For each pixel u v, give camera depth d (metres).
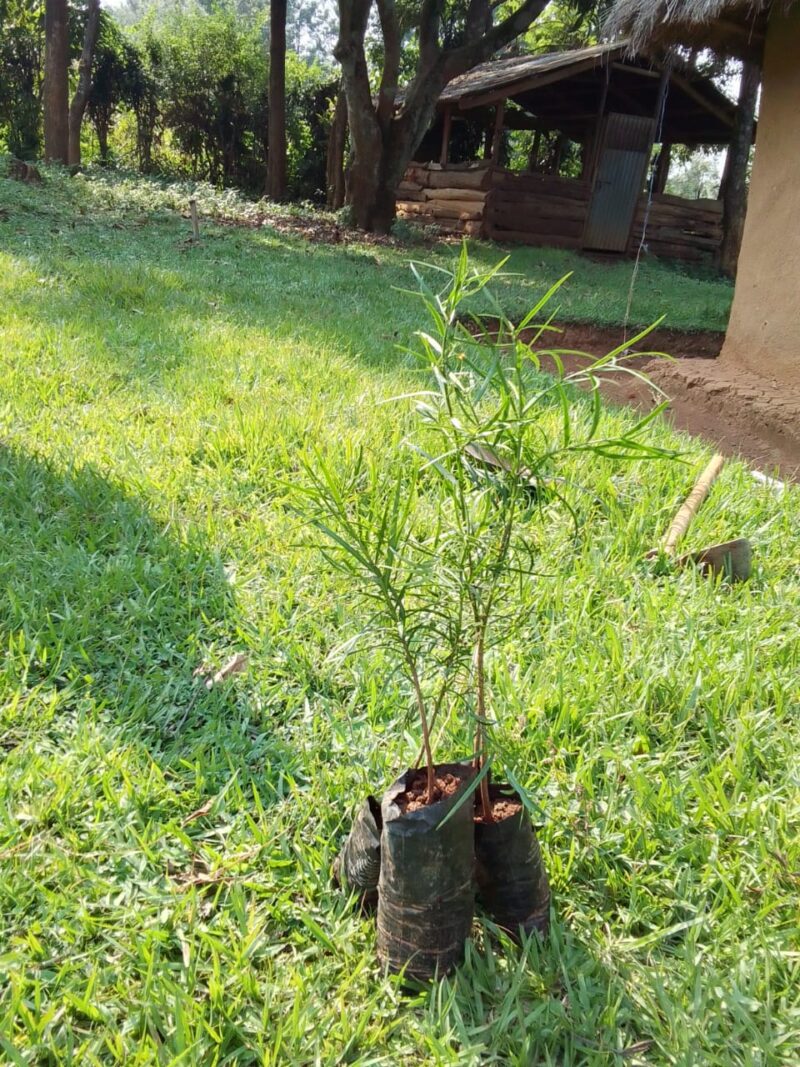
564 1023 1.77
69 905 1.97
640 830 2.27
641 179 20.27
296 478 4.10
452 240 18.52
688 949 1.93
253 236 13.12
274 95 19.94
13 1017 1.69
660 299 13.49
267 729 2.63
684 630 3.23
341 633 3.03
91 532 3.54
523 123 24.16
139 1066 1.62
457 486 1.77
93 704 2.59
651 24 7.30
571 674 2.88
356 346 6.74
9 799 2.21
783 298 7.06
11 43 25.47
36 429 4.40
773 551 4.00
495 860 1.91
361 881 1.99
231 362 5.82
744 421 6.77
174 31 29.33
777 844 2.25
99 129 28.16
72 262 8.57
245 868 2.12
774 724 2.74
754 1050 1.72
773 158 7.13
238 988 1.82
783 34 6.89
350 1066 1.67
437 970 1.85
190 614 3.11
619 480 4.46
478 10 16.72
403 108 17.14
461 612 1.95
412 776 1.94
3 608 3.02
